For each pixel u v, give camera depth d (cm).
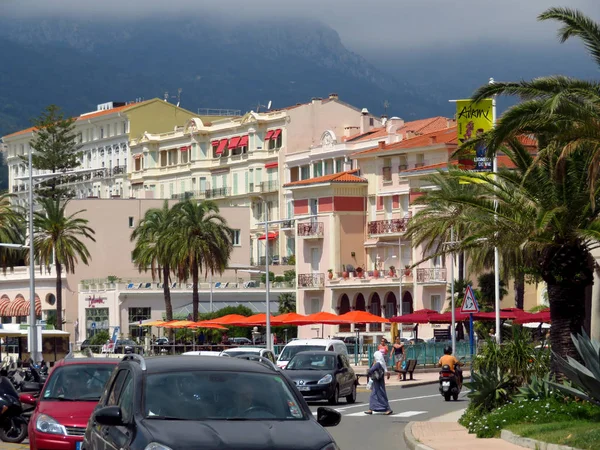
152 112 16750
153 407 1377
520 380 3130
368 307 10812
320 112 14462
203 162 15338
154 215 10881
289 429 1333
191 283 12256
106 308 12062
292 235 13875
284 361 5034
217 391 1416
